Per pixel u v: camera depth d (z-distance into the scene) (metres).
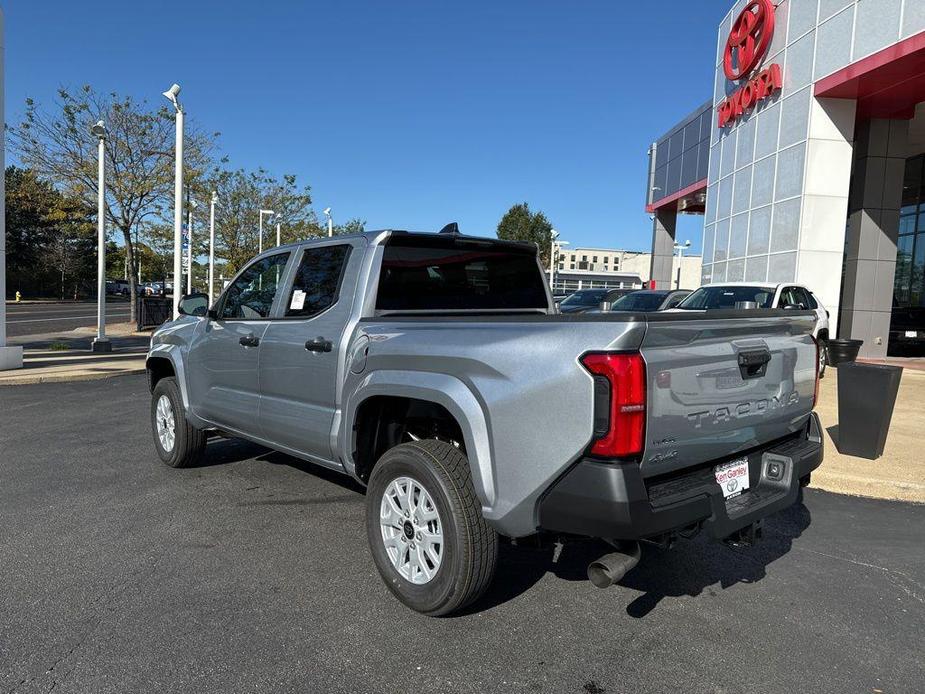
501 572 3.84
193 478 5.57
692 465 2.98
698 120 28.31
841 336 16.84
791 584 3.76
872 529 4.73
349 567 3.84
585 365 2.63
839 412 6.52
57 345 16.89
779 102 16.64
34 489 5.24
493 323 3.04
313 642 3.02
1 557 3.91
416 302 4.06
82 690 2.63
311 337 4.04
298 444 4.24
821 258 15.63
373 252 3.90
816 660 2.96
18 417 8.30
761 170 17.53
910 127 18.22
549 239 63.38
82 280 64.50
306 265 4.37
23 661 2.82
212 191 28.62
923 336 18.16
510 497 2.87
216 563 3.87
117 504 4.89
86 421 8.05
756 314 3.20
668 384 2.72
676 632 3.18
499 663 2.88
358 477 3.82
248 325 4.66
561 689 2.71
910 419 8.54
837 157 15.37
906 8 12.56
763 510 3.13
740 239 18.72
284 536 4.30
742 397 3.13
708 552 4.21
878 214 16.12
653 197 34.91
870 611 3.45
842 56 14.22
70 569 3.76
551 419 2.71
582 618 3.30
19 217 56.19
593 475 2.60
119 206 21.91
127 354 16.00
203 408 5.25
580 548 4.23
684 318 2.76
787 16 16.27
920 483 5.49
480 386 2.98
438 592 3.14
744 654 3.00
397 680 2.74
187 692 2.63
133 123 21.14
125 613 3.26
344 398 3.77
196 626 3.14
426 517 3.24
